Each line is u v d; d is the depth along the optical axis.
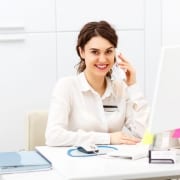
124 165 1.56
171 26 3.42
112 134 2.11
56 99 2.31
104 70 2.33
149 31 3.44
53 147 2.09
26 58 3.23
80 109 2.34
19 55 3.21
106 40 2.29
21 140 3.24
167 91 1.56
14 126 3.23
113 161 1.64
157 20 3.44
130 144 2.06
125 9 3.40
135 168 1.50
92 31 2.31
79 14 3.31
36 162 1.63
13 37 3.19
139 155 1.70
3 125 3.21
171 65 1.55
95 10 3.34
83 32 2.34
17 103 3.23
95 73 2.33
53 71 3.29
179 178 1.67
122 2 3.38
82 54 2.42
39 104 3.27
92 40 2.30
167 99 1.57
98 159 1.69
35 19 3.23
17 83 3.22
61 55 3.30
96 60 2.31
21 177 1.48
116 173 1.42
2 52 3.18
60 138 2.11
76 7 3.30
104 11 3.36
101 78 2.38
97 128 2.34
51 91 3.29
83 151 1.83
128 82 2.47
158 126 1.58
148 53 3.46
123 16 3.40
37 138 2.45
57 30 3.28
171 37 3.43
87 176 1.38
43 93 3.27
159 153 1.64
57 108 2.27
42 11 3.24
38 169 1.58
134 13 3.41
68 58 3.31
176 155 1.68
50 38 3.27
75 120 2.34
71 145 2.11
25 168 1.57
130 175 1.43
